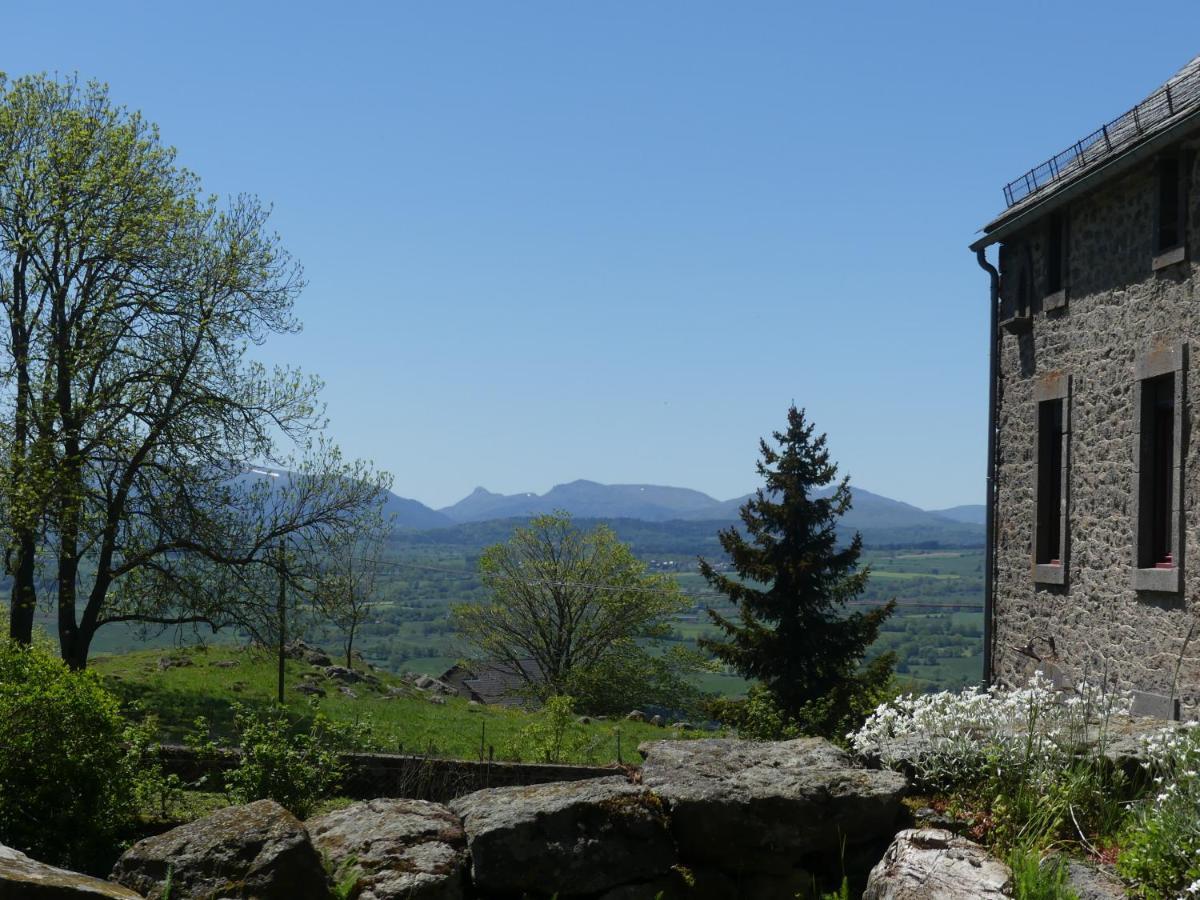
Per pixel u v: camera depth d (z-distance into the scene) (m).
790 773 6.27
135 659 28.22
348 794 9.71
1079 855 5.68
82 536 21.58
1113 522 11.73
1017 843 5.69
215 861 5.29
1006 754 6.45
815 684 26.52
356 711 22.03
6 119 21.16
